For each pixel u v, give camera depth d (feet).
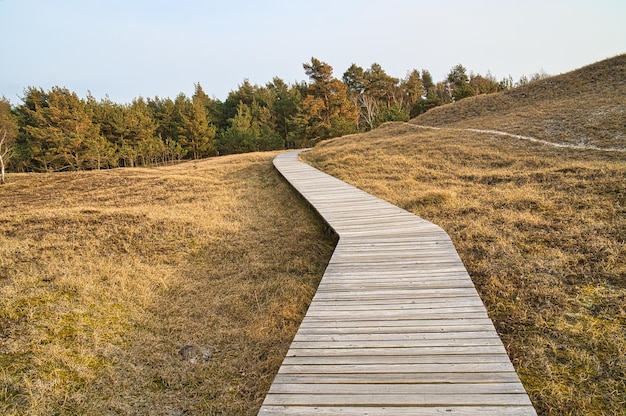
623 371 10.34
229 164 70.03
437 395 8.14
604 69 77.87
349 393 8.34
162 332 15.02
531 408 7.66
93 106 139.13
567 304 13.82
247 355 13.30
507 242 19.67
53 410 10.76
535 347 11.73
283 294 17.63
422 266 15.84
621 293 13.96
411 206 29.71
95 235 25.66
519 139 53.36
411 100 199.52
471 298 12.79
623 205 23.24
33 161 118.32
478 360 9.35
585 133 50.44
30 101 135.85
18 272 19.15
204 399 11.27
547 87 81.87
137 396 11.46
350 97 185.37
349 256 17.49
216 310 16.69
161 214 31.30
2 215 31.73
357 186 39.63
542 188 30.68
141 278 19.60
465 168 44.27
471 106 89.15
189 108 149.07
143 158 133.08
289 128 171.94
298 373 9.16
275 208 35.19
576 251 17.74
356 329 11.14
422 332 10.79
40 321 14.79
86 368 12.53
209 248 24.34
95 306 16.34
